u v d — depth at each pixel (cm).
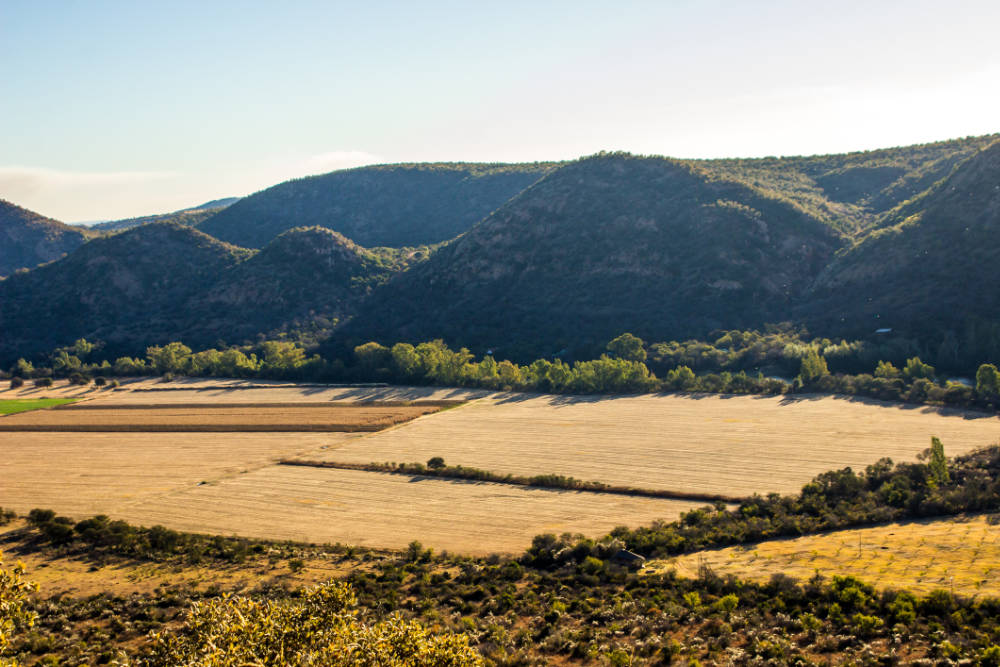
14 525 8688
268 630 3247
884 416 12212
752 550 7038
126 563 7194
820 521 7712
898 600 5166
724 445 11162
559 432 12475
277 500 9425
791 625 5066
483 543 7700
